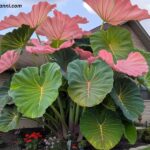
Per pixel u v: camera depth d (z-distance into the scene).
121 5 2.64
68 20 2.84
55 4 2.76
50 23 2.85
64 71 2.72
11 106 2.86
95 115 2.53
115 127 2.51
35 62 3.47
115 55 2.83
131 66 2.55
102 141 2.45
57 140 2.78
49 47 2.63
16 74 2.45
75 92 2.34
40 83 2.42
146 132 3.54
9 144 3.23
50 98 2.30
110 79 2.35
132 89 2.70
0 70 2.82
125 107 2.59
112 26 2.85
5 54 2.70
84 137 2.66
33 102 2.35
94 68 2.43
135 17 2.72
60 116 2.82
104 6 2.69
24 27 2.86
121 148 2.96
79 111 2.74
